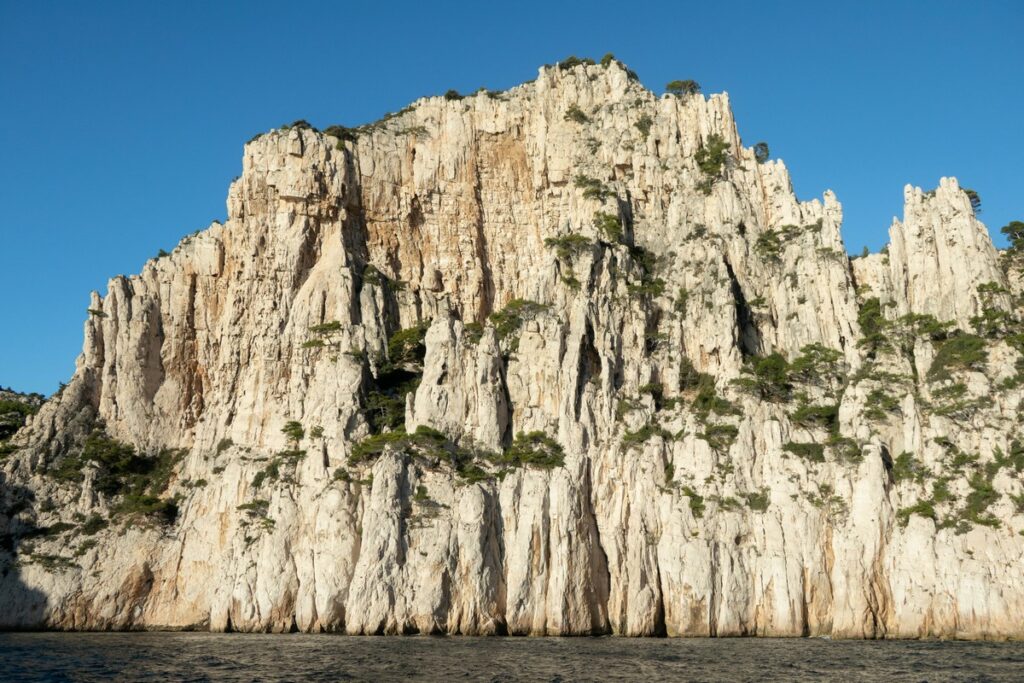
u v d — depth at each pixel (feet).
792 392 372.38
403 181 441.27
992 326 355.56
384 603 308.60
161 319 420.36
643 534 331.36
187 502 367.86
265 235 416.67
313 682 207.41
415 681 209.05
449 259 435.53
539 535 324.80
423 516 322.14
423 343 398.42
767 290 410.72
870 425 342.44
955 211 383.65
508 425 358.02
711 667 233.14
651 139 451.53
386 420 364.38
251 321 407.03
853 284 414.00
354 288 402.72
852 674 222.28
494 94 469.57
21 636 313.94
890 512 320.09
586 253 385.91
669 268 413.39
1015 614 296.10
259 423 380.17
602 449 349.61
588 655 254.68
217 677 214.69
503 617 317.22
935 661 244.01
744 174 441.27
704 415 361.10
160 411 408.26
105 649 268.62
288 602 322.75
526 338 370.73
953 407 336.49
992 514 310.45
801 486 335.47
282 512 335.06
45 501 368.27
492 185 451.12
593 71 477.77
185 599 344.08
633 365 374.43
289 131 428.56
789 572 320.70
